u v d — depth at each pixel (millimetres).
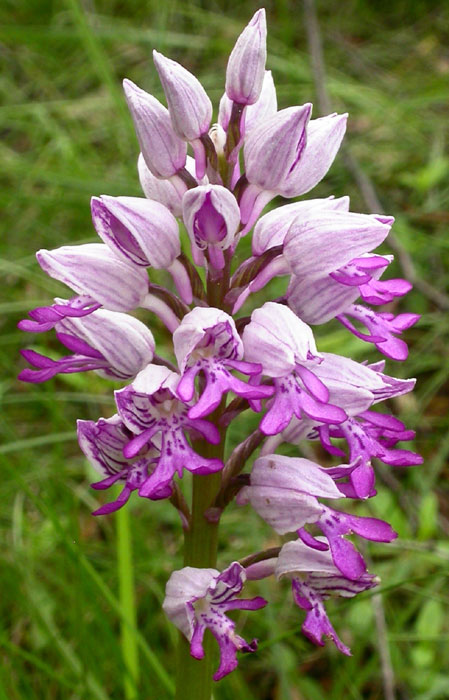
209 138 146
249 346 143
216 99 354
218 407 148
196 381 155
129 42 378
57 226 317
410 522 240
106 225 147
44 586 223
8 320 295
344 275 146
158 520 245
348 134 363
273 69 384
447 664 215
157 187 155
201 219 141
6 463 184
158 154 147
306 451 254
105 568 232
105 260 146
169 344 284
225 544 245
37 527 236
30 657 184
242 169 257
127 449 138
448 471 264
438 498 257
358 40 423
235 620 228
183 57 396
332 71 380
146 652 182
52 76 383
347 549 142
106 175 327
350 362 149
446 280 304
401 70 398
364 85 384
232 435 255
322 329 286
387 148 346
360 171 311
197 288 150
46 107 353
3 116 348
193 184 150
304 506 143
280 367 140
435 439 264
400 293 151
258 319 144
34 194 322
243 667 222
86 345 149
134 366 150
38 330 149
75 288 146
